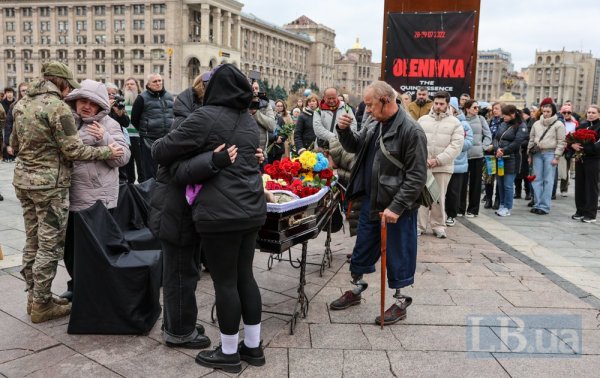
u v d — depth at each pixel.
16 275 4.63
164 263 3.33
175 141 2.92
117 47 83.56
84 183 3.92
